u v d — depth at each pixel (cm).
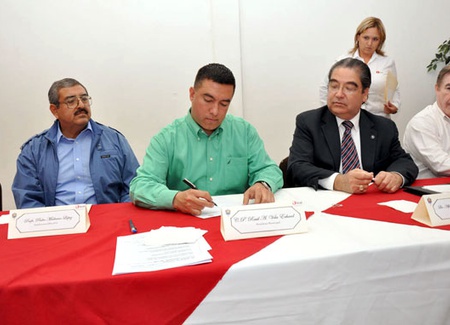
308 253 86
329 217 113
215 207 129
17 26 275
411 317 92
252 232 98
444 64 340
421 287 91
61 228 106
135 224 113
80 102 183
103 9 282
